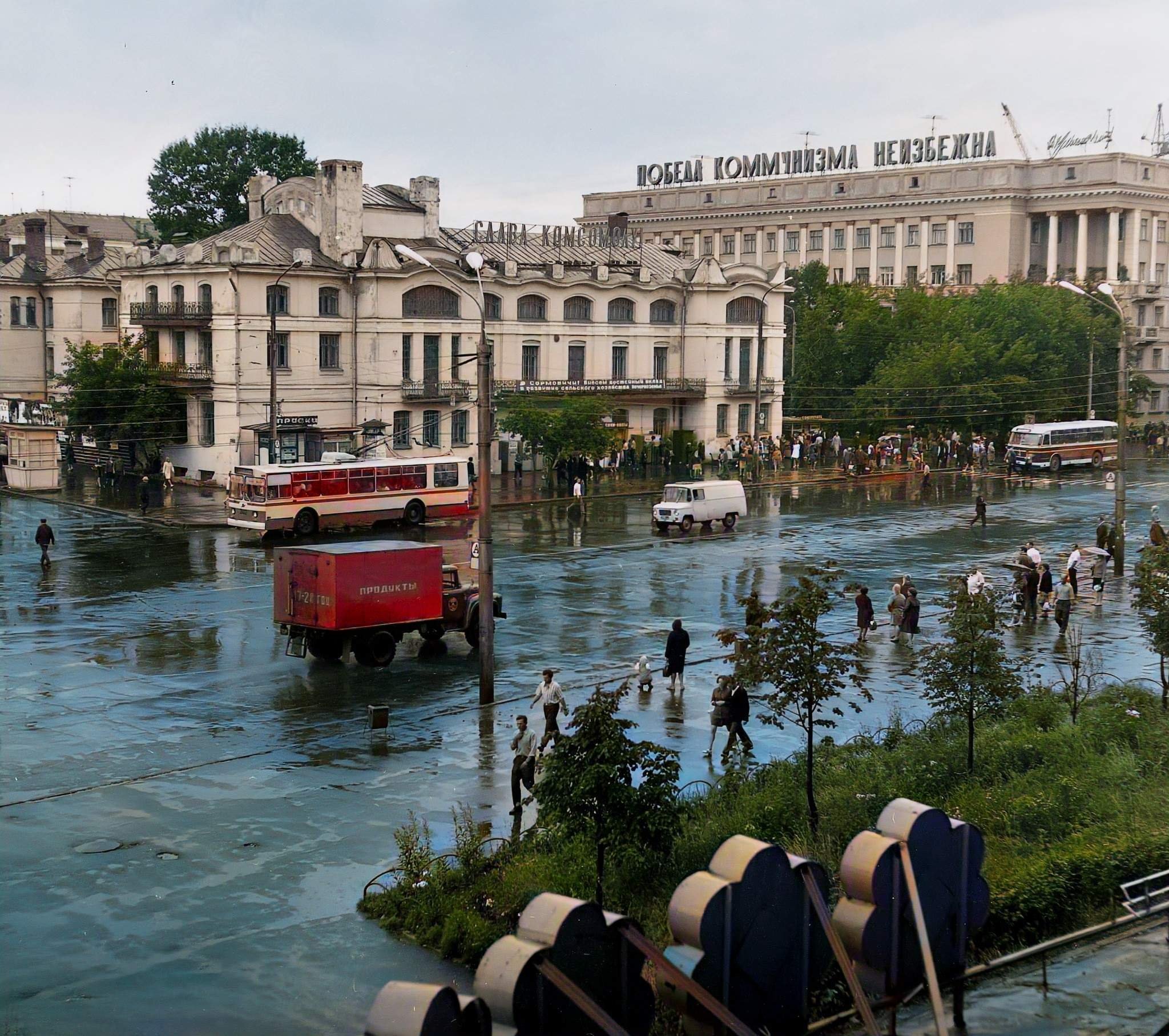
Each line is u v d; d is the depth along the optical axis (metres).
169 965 17.06
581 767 17.45
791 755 26.17
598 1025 10.26
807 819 20.66
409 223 79.75
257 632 37.53
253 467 55.31
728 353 88.06
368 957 17.36
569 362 81.81
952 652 23.94
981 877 12.95
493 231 84.38
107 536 54.94
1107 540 50.69
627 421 85.00
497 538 55.88
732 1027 10.75
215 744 27.17
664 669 32.97
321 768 25.62
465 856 19.19
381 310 73.56
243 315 70.31
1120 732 25.80
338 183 73.94
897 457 87.00
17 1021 15.56
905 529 60.28
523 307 79.50
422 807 23.39
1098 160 127.75
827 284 109.00
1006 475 84.19
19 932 18.08
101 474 72.12
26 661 33.84
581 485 67.19
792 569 48.88
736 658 21.88
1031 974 14.29
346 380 74.56
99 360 73.50
